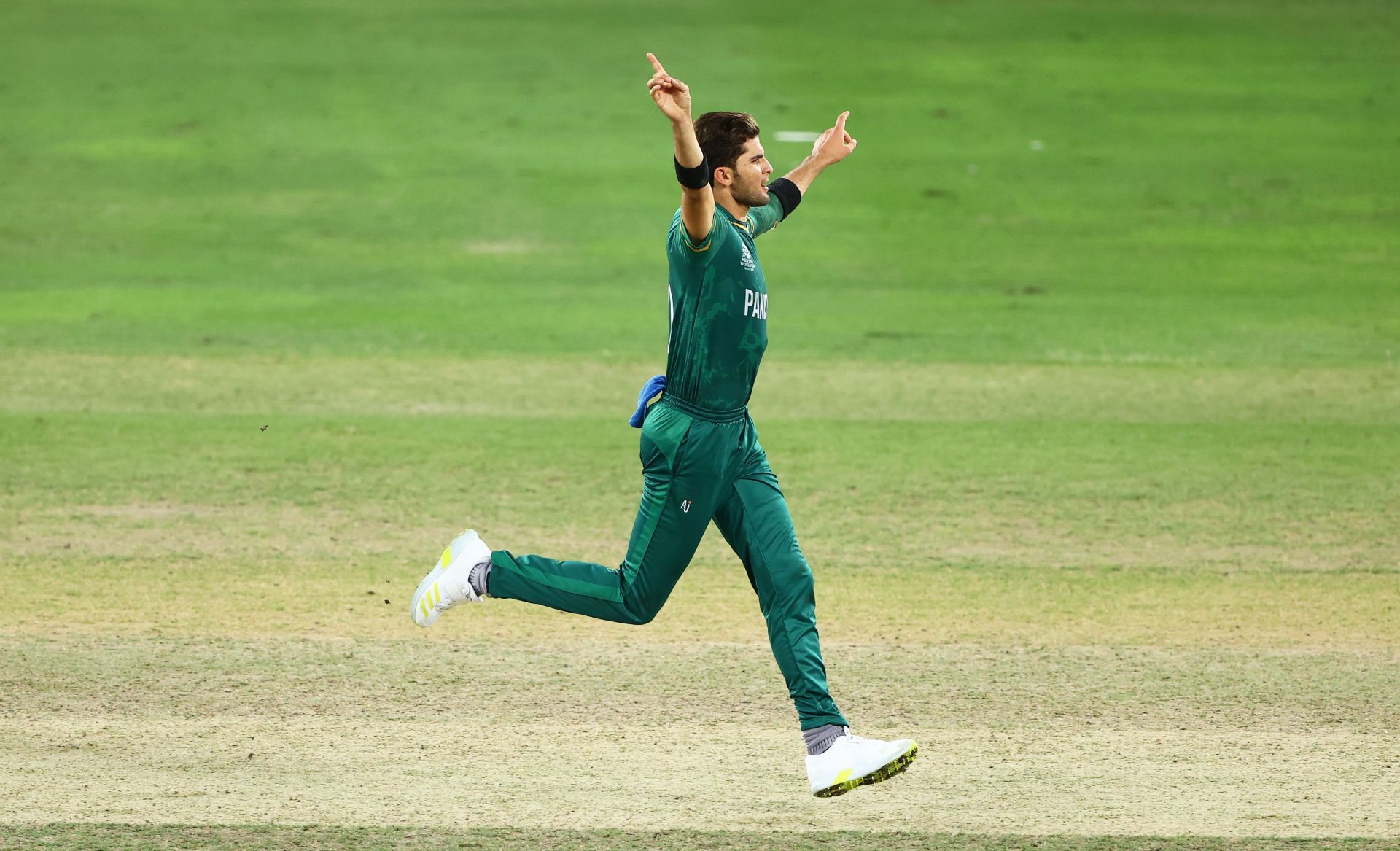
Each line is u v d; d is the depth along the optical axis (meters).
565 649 24.39
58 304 58.69
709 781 18.83
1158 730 20.80
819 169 19.94
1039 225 74.25
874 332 56.06
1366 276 66.38
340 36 110.31
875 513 33.53
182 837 16.81
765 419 43.00
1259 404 45.25
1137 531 32.19
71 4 117.69
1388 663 23.84
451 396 45.47
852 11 118.88
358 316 57.69
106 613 25.83
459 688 22.38
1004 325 57.34
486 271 65.69
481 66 102.69
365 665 23.38
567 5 120.12
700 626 25.75
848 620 26.09
